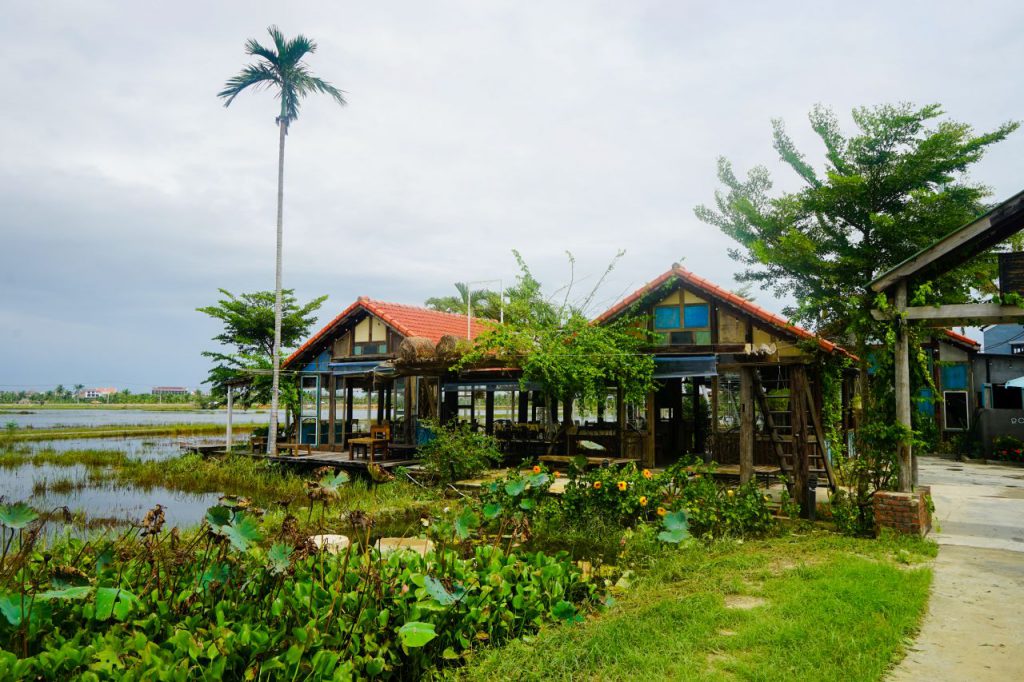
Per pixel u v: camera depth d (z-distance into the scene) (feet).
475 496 42.04
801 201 51.13
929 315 29.40
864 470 30.71
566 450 51.29
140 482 55.72
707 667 15.08
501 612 17.29
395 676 14.79
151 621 13.78
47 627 13.32
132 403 399.85
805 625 17.42
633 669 14.89
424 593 15.64
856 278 48.70
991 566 24.32
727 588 21.39
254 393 83.51
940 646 16.67
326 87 74.69
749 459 38.37
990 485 48.44
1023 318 29.04
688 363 41.83
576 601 20.48
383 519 36.94
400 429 66.64
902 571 23.12
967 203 47.80
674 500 31.68
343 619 14.58
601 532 31.22
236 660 12.37
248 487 52.11
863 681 14.11
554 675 14.61
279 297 73.31
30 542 15.56
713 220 57.16
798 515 34.35
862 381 45.78
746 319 44.50
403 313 70.90
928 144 45.65
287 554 15.62
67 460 71.20
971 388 76.02
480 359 47.52
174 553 16.70
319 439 70.49
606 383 47.03
